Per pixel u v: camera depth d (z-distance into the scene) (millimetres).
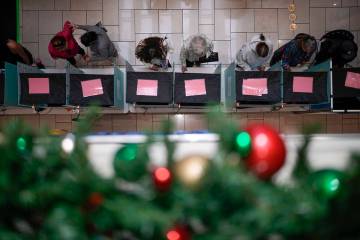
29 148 488
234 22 4883
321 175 439
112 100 3342
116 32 4891
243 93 3295
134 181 471
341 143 697
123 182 471
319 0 4879
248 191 418
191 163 448
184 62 4191
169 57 4738
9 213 449
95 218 448
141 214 417
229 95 3781
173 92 3320
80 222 437
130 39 4898
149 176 462
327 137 819
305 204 419
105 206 436
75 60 4430
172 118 614
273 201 422
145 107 3926
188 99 3305
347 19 4875
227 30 4879
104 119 4695
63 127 4676
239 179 417
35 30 4863
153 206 439
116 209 430
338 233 426
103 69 4234
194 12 4902
